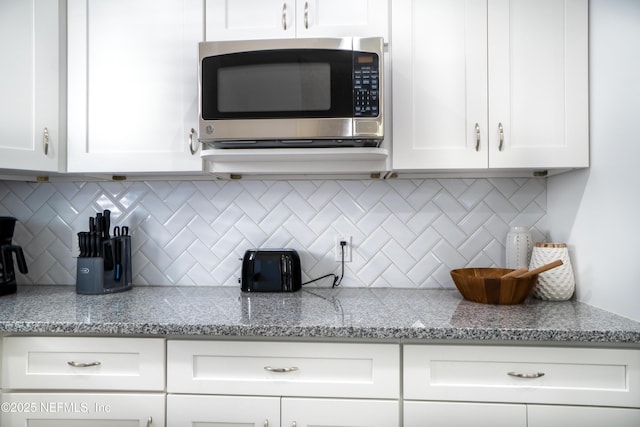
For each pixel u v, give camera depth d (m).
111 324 1.14
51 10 1.44
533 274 1.33
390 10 1.41
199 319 1.19
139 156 1.45
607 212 1.27
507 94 1.37
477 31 1.38
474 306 1.36
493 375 1.11
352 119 1.29
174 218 1.72
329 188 1.70
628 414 1.08
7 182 1.72
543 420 1.09
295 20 1.42
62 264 1.74
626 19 1.19
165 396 1.16
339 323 1.14
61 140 1.46
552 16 1.37
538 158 1.37
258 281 1.59
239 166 1.49
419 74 1.39
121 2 1.46
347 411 1.13
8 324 1.15
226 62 1.33
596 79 1.32
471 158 1.38
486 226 1.67
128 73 1.45
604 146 1.28
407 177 1.65
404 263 1.68
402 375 1.13
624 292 1.20
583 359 1.09
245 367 1.15
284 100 1.31
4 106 1.37
